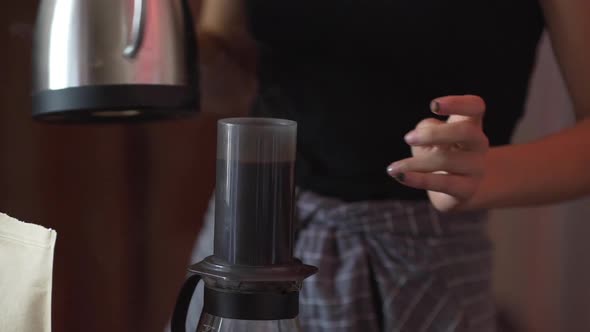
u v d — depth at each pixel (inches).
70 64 46.3
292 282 35.0
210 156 103.6
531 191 49.6
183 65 48.2
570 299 99.4
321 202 57.0
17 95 86.0
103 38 45.7
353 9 54.8
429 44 54.9
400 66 55.6
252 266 34.8
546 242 99.6
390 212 55.8
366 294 55.2
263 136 34.7
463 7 54.1
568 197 51.5
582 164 51.2
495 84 57.0
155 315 102.9
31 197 90.0
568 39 55.8
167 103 46.9
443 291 55.3
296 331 35.5
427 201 56.6
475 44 55.2
